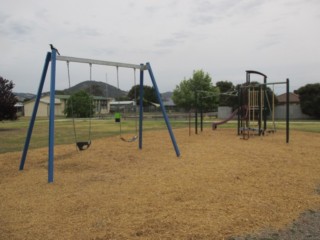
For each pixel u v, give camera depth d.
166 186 4.89
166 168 6.23
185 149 8.90
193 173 5.72
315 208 4.02
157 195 4.44
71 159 7.56
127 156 7.87
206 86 45.59
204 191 4.62
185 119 34.72
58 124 25.67
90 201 4.21
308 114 36.25
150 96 67.12
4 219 3.67
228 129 18.11
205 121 28.98
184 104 47.59
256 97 15.03
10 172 6.34
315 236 3.21
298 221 3.60
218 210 3.85
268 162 6.85
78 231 3.28
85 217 3.65
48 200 4.32
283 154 7.97
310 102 35.31
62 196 4.49
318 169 6.23
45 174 5.97
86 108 37.19
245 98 15.37
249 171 5.92
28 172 6.25
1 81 21.22
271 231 3.32
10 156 8.26
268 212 3.83
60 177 5.70
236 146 9.51
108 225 3.42
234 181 5.19
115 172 6.01
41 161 7.45
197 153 8.05
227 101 48.56
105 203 4.12
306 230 3.35
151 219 3.56
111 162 7.08
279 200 4.28
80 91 36.16
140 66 8.27
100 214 3.73
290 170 6.10
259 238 3.16
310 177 5.58
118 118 9.83
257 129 13.77
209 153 8.02
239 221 3.54
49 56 6.36
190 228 3.34
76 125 24.00
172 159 7.25
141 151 8.71
